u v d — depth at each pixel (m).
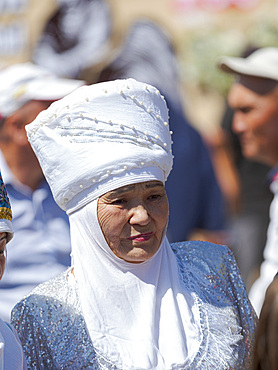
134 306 6.04
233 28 20.12
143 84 6.14
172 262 6.31
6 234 5.58
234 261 6.59
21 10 18.70
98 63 12.45
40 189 9.38
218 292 6.39
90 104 6.01
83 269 6.11
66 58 12.42
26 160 9.26
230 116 14.32
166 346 5.96
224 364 6.00
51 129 6.12
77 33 12.55
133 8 20.36
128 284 6.05
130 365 5.83
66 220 9.48
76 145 6.00
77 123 6.03
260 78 9.84
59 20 12.53
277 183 9.74
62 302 6.11
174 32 20.33
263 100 9.84
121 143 5.97
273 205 9.56
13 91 9.34
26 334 6.11
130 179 5.93
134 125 6.01
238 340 6.18
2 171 9.32
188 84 19.42
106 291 6.05
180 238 10.39
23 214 9.32
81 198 6.05
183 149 10.34
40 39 12.64
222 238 10.67
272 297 4.58
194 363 5.93
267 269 9.34
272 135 9.89
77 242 6.14
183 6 20.33
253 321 6.43
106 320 6.00
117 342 5.94
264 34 18.78
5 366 5.57
